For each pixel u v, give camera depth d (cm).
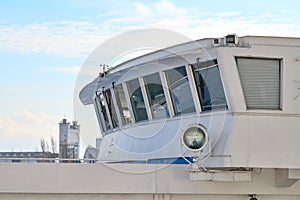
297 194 2819
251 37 2652
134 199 2764
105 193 2727
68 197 2730
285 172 2756
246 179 2662
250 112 2628
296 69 2677
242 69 2653
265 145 2617
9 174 2666
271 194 2806
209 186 2769
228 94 2625
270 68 2669
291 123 2653
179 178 2756
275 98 2664
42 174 2684
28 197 2702
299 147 2641
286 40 2670
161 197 2767
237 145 2600
